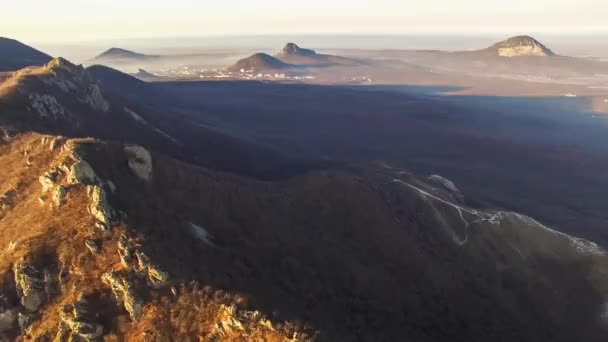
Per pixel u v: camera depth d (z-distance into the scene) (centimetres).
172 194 7762
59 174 6988
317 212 10094
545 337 8744
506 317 8912
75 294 5462
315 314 6412
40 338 5141
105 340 5131
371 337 6788
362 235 9831
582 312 9412
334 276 8081
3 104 10425
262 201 9381
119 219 6294
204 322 5275
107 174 7044
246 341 5100
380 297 8100
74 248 5872
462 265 9944
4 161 8438
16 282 5544
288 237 8594
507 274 9962
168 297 5466
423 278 9200
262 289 6294
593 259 10331
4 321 5353
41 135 8956
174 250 6166
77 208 6375
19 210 6888
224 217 8175
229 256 6888
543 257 10412
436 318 8294
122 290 5416
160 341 5088
